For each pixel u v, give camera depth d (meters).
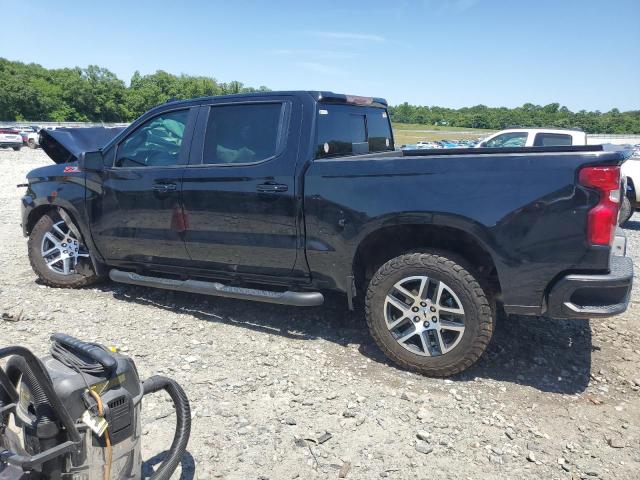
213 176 4.26
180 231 4.50
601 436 3.03
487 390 3.52
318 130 4.08
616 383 3.61
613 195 3.10
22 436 2.12
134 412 2.16
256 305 5.00
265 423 3.13
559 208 3.17
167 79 129.62
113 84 117.19
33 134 40.78
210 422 3.14
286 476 2.69
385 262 3.86
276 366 3.83
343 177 3.74
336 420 3.17
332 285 4.00
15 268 6.32
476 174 3.36
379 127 5.35
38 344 4.16
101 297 5.26
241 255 4.27
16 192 14.06
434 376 3.67
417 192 3.50
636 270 6.64
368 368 3.80
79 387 2.01
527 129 11.10
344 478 2.68
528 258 3.28
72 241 5.45
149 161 4.71
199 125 4.46
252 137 4.21
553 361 3.91
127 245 4.89
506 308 3.42
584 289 3.20
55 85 112.19
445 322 3.54
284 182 3.96
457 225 3.40
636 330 4.47
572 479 2.68
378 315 3.74
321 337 4.32
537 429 3.09
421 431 3.04
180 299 5.18
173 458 2.40
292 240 4.00
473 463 2.80
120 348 4.12
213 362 3.89
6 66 110.94
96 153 4.75
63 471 2.01
